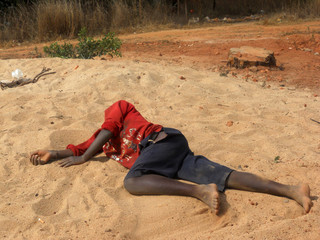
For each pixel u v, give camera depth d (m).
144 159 3.54
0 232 2.99
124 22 13.77
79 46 8.61
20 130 4.76
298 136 4.60
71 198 3.41
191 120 5.02
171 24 13.77
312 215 2.99
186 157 3.69
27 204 3.29
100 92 5.95
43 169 3.88
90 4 14.17
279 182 3.54
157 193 3.39
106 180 3.68
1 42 12.48
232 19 15.22
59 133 4.56
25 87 6.37
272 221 3.00
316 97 6.07
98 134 4.03
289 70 7.66
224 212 3.16
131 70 6.81
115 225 3.01
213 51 9.41
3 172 3.84
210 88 6.33
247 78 7.08
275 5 15.80
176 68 7.29
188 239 2.87
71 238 2.89
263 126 4.87
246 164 3.96
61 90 6.18
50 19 12.76
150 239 2.93
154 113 5.25
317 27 11.73
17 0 13.96
